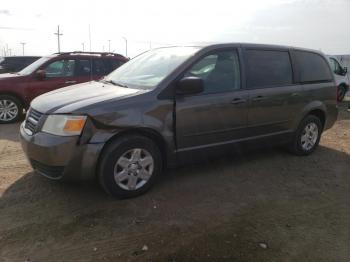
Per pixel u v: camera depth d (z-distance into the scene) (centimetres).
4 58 1328
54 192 404
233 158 552
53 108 371
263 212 379
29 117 402
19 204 374
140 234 326
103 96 388
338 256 306
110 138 371
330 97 602
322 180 480
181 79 411
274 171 505
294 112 539
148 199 397
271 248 312
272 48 519
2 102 813
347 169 529
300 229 348
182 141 421
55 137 355
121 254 296
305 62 566
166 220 353
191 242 316
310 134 582
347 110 1166
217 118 443
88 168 364
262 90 488
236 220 359
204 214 369
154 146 404
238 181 462
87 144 358
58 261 285
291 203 405
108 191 381
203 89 405
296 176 491
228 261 291
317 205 403
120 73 495
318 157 580
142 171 399
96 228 334
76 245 307
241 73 471
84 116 355
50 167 363
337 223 363
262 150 599
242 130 476
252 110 478
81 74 892
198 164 515
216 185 445
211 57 448
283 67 528
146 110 387
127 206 379
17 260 285
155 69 445
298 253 307
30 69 865
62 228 332
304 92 548
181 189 428
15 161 510
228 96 450
